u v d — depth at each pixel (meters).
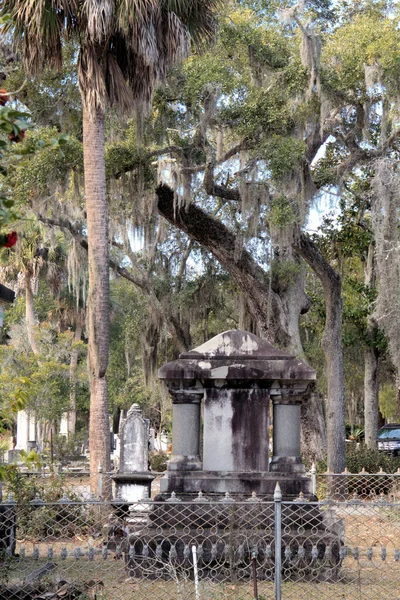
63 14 17.44
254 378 11.61
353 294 33.09
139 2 16.69
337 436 25.17
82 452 47.91
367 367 33.59
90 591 9.12
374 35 24.95
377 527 12.79
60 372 38.91
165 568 9.90
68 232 31.55
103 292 18.42
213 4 19.02
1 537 10.62
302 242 26.08
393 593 9.30
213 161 24.81
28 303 42.59
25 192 22.20
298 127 25.80
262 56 25.73
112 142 24.62
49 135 22.52
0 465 6.68
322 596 9.16
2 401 7.55
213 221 28.22
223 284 34.25
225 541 10.27
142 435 18.19
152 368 34.34
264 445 11.66
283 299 29.84
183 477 11.44
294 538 10.23
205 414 11.77
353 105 26.97
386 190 24.55
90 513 11.54
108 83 17.98
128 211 25.89
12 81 23.58
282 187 24.45
